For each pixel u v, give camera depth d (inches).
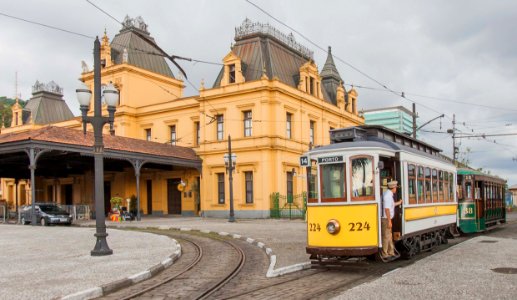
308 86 1674.5
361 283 404.5
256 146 1466.5
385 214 471.2
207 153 1588.3
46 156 1387.8
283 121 1509.6
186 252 652.1
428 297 331.3
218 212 1550.2
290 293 367.2
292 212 1439.5
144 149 1456.7
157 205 1753.2
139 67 1831.9
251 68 1574.8
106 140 1380.4
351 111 2021.4
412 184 547.5
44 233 935.7
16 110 2263.8
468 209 871.1
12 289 378.0
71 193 1943.9
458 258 524.1
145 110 1791.3
